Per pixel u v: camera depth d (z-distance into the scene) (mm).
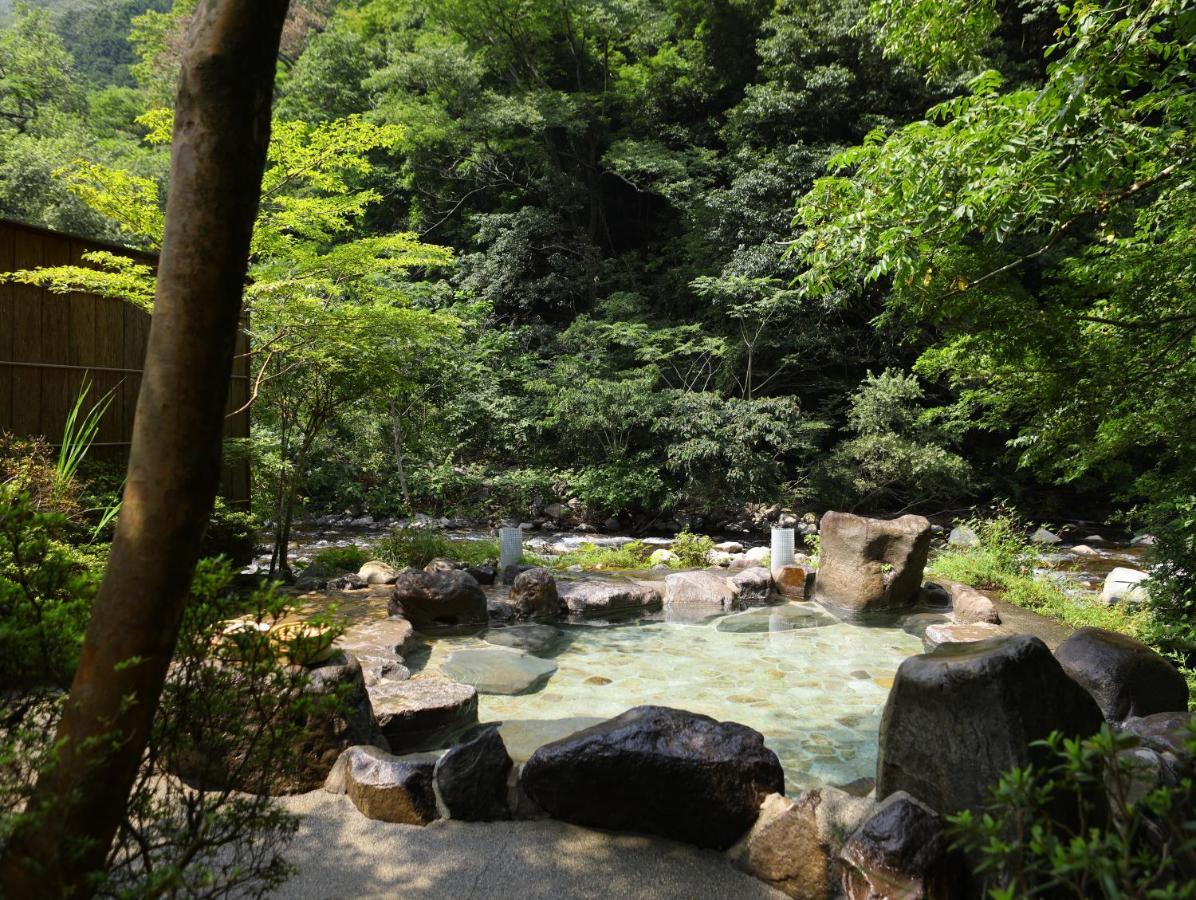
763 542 13742
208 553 6910
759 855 2584
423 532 9711
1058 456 6168
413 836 2803
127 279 6133
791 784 3682
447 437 15828
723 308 16531
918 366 5660
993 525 9422
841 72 15469
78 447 5727
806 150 15547
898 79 15469
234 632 2084
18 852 1426
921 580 7617
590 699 4871
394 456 15828
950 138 4191
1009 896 1309
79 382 6621
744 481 13969
